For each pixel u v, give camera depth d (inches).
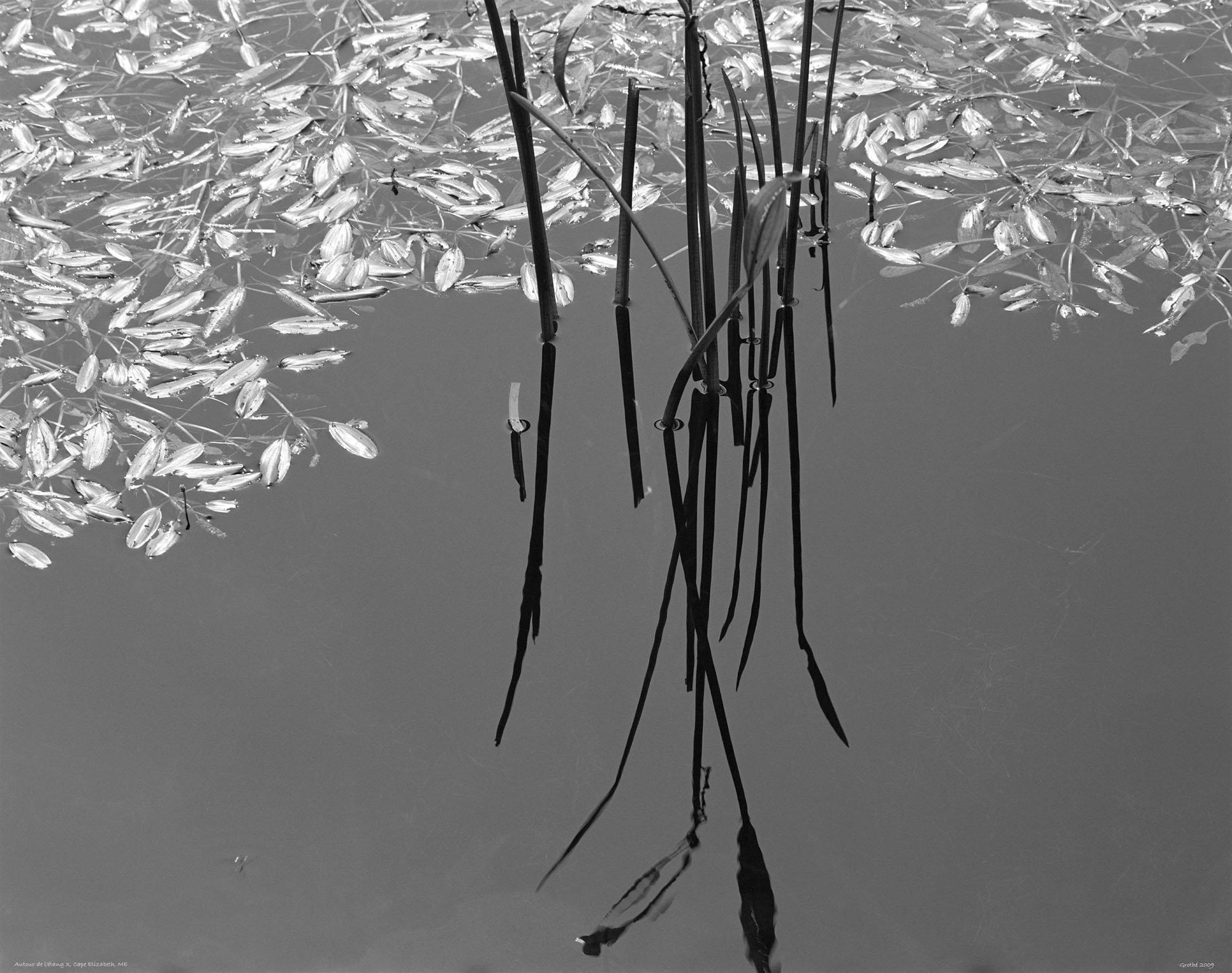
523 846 151.4
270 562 160.7
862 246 173.8
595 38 186.5
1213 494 160.4
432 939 149.1
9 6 193.8
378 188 177.9
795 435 164.1
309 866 151.3
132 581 160.2
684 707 154.9
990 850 150.5
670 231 174.6
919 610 157.2
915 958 147.9
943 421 164.4
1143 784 151.8
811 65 182.5
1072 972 147.3
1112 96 180.9
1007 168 176.2
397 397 167.2
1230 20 186.5
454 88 184.7
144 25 191.6
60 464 164.6
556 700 155.6
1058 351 167.2
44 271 173.0
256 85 185.8
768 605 157.8
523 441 164.7
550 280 167.2
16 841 152.3
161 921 150.1
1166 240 172.4
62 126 182.9
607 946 148.6
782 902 149.4
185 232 175.6
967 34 186.4
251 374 167.9
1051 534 159.5
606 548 160.4
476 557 160.6
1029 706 154.1
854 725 154.0
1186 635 155.7
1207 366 165.8
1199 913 148.6
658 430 164.7
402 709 155.6
